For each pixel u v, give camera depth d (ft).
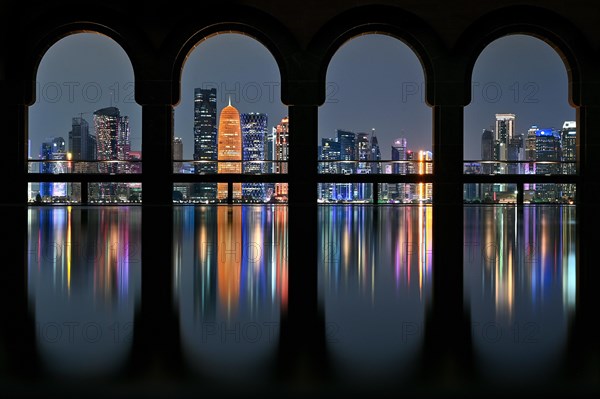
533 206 73.46
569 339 10.98
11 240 30.35
